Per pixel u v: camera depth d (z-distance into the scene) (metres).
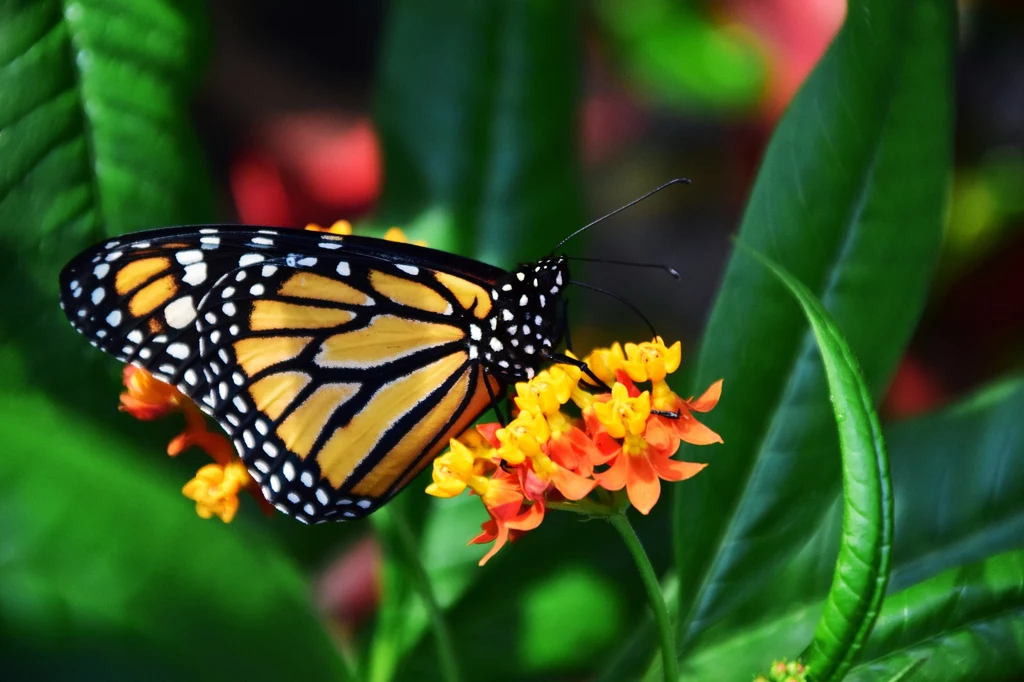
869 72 0.50
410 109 0.53
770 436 0.50
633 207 0.66
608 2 0.58
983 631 0.48
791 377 0.50
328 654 0.45
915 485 0.50
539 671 0.51
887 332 0.50
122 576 0.44
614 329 0.62
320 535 0.52
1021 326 0.57
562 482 0.47
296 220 0.58
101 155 0.51
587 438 0.48
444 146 0.52
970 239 0.58
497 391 0.50
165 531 0.44
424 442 0.50
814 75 0.50
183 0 0.51
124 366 0.50
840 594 0.45
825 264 0.50
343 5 0.91
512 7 0.52
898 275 0.50
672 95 0.58
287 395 0.49
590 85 0.62
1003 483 0.50
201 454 0.51
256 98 0.81
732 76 0.58
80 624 0.44
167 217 0.51
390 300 0.49
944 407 0.51
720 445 0.50
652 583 0.47
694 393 0.50
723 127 0.63
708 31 0.58
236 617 0.45
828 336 0.45
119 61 0.51
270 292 0.49
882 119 0.50
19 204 0.50
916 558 0.50
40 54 0.50
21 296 0.50
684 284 0.67
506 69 0.52
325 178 0.58
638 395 0.48
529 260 0.52
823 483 0.50
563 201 0.52
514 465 0.48
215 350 0.48
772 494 0.50
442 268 0.50
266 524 0.52
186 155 0.51
